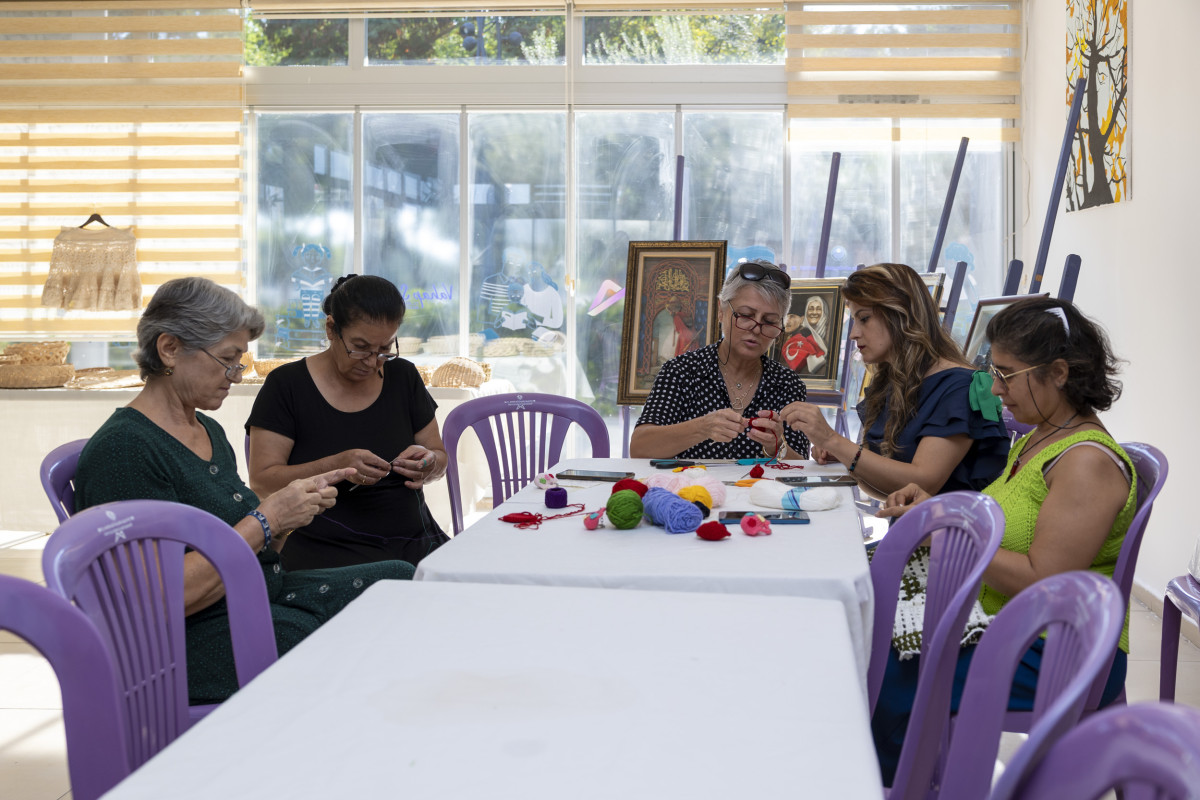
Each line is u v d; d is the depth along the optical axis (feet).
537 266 18.43
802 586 4.55
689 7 17.76
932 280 13.70
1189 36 10.14
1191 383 10.28
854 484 7.12
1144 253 11.48
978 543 4.51
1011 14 16.78
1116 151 12.27
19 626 3.35
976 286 17.58
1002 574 5.29
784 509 6.15
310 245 18.60
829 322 13.51
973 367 7.14
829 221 15.03
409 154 18.43
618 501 5.65
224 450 6.10
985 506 4.57
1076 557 5.23
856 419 17.60
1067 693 2.37
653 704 3.01
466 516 16.12
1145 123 11.35
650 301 13.29
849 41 17.07
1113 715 2.09
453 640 3.61
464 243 18.43
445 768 2.59
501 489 10.21
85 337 18.54
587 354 18.49
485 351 18.62
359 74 18.22
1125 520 5.48
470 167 18.37
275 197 18.60
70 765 3.45
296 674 3.27
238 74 18.11
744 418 8.33
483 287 18.52
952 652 4.05
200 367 5.67
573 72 17.94
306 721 2.89
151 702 4.28
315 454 8.02
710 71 17.78
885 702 5.56
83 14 18.15
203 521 4.45
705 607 4.02
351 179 18.49
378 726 2.86
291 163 18.54
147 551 4.30
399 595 4.19
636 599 4.13
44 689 9.66
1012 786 2.27
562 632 3.70
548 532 5.63
